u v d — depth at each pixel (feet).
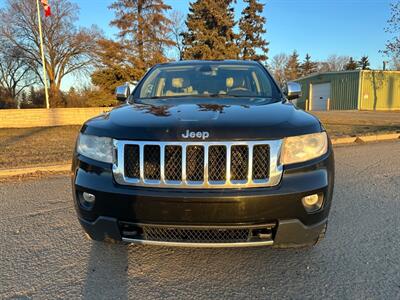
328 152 7.68
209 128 6.96
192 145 6.82
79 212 7.70
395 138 31.58
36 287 7.59
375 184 15.51
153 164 6.99
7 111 56.95
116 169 7.20
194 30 110.52
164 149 6.88
